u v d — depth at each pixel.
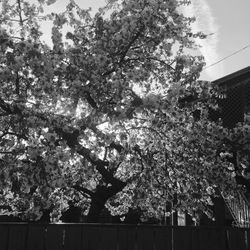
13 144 5.41
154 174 6.61
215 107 6.50
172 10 5.71
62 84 5.29
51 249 4.64
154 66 6.35
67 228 4.71
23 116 5.07
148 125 6.43
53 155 5.02
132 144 6.36
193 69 5.79
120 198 7.73
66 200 7.30
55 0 5.89
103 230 4.79
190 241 4.99
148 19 5.49
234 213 9.86
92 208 6.90
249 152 5.76
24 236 4.63
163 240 4.91
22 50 4.80
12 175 4.95
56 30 5.34
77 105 5.77
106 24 5.70
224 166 6.10
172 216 11.27
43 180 4.95
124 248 4.80
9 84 5.48
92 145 5.76
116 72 5.59
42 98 5.45
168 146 6.53
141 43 6.11
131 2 5.69
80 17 6.27
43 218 6.88
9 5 5.94
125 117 5.10
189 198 6.29
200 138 5.94
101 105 5.29
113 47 5.66
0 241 4.58
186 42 6.30
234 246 5.10
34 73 5.02
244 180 7.98
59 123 5.09
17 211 6.25
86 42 5.97
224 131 5.73
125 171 7.35
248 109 10.27
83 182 7.20
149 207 6.98
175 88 5.14
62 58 5.23
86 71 5.20
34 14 5.91
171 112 5.33
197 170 6.09
